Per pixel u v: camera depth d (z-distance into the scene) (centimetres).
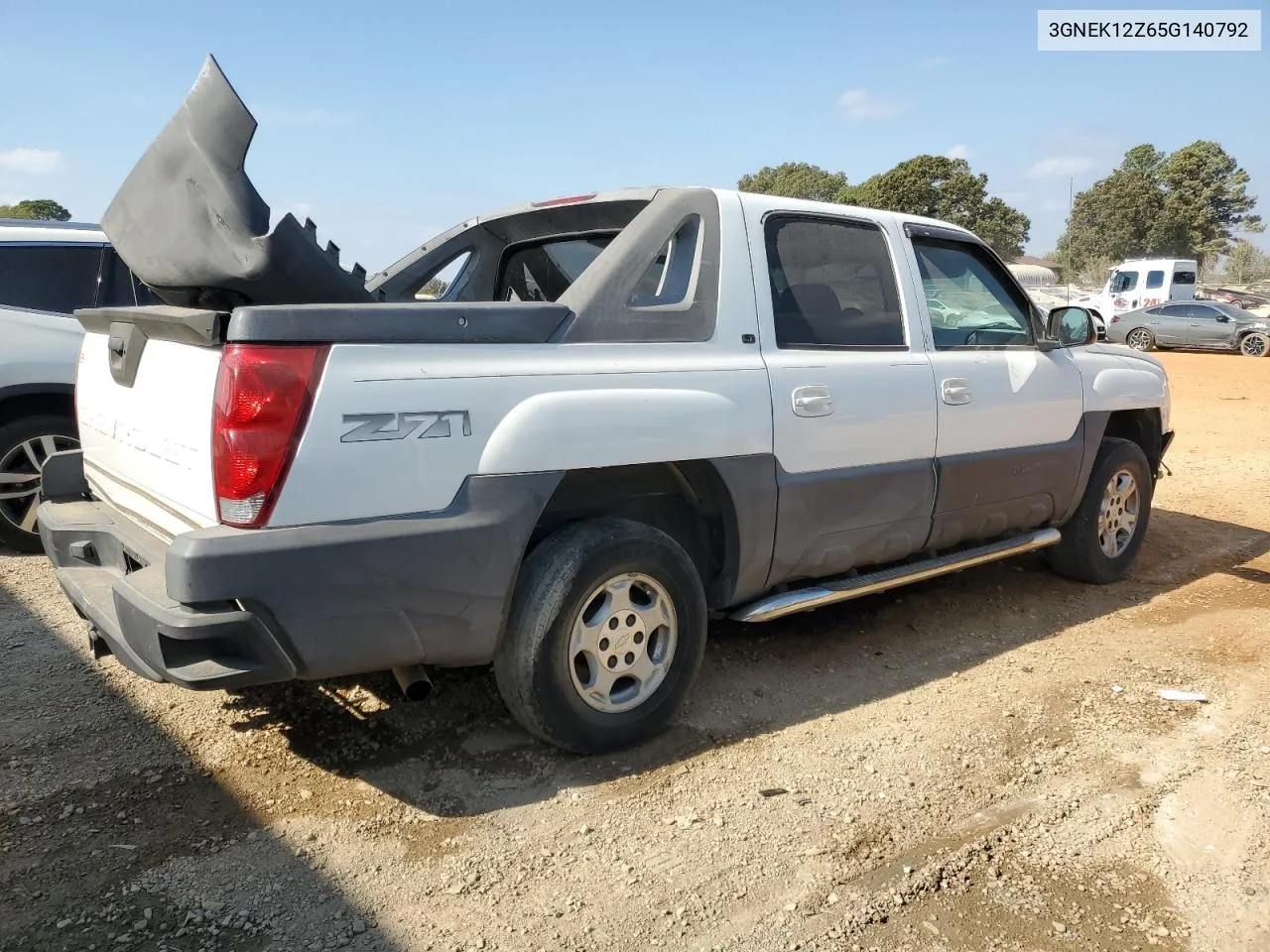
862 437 393
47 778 313
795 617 484
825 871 274
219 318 262
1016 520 481
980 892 266
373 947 238
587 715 324
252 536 259
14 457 566
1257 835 294
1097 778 328
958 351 446
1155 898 264
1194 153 7475
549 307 316
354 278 322
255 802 302
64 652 419
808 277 393
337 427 269
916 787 320
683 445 335
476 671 404
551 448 304
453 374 290
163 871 266
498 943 241
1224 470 933
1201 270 7288
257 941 238
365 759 331
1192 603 527
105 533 329
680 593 341
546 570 310
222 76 300
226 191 298
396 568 276
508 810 302
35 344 562
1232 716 377
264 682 269
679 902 259
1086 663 433
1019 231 6950
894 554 424
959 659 436
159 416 302
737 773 328
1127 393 541
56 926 241
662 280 351
